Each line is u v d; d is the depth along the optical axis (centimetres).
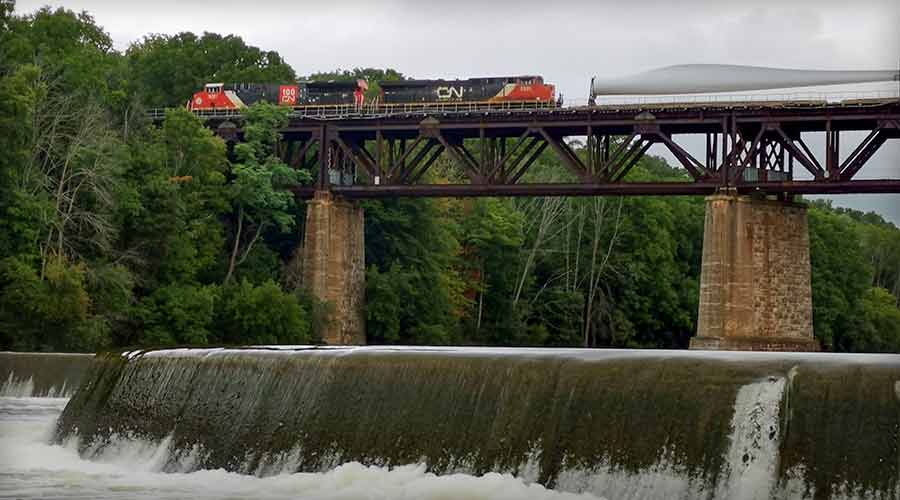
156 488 3831
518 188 12119
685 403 3331
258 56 17112
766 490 3162
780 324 11681
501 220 15100
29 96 10331
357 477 3728
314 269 12456
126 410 4512
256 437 4088
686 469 3284
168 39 18262
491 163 12731
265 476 3991
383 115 12550
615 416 3428
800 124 11819
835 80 11550
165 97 15512
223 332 11844
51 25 13488
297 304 12006
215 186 12338
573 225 16275
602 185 11919
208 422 4238
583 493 3419
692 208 17350
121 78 13262
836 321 17975
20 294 9950
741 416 3241
